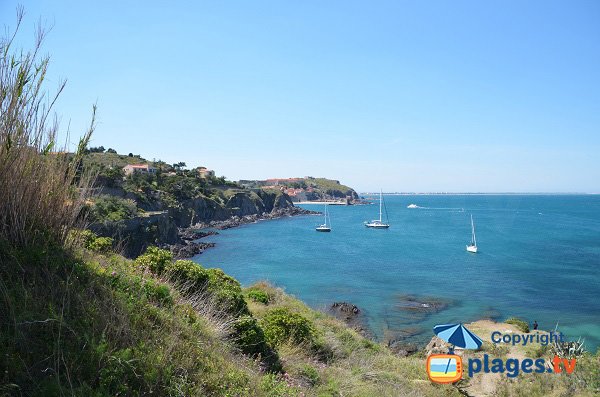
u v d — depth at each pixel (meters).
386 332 26.58
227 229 99.94
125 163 116.06
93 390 3.96
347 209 199.75
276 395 6.05
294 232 93.81
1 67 5.27
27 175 5.55
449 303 33.78
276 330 10.88
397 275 44.97
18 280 4.75
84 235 6.92
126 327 4.95
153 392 4.46
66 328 4.45
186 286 9.87
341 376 9.07
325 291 37.50
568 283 41.25
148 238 57.59
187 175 121.25
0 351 3.80
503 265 51.56
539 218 138.12
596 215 152.62
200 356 5.79
